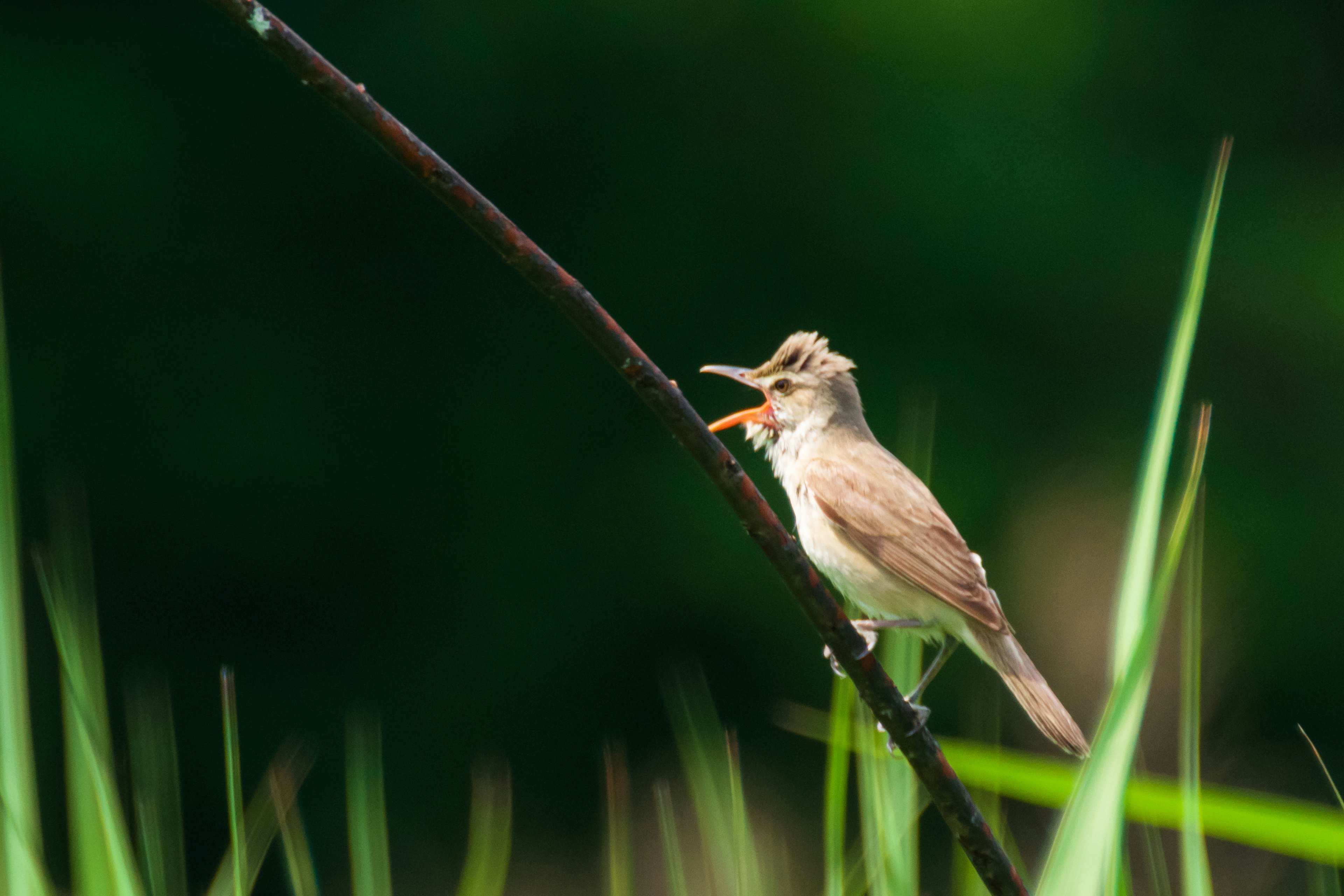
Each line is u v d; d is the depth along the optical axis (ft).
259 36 8.88
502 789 49.98
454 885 50.72
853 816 42.50
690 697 53.21
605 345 9.75
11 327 50.93
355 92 9.14
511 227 9.57
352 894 50.44
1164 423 10.93
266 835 13.17
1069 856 10.02
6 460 11.32
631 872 12.65
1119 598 10.93
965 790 10.71
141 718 12.61
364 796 12.74
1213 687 56.70
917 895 12.46
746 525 10.16
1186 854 10.80
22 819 11.10
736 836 12.43
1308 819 11.25
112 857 11.27
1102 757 10.13
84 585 12.28
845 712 12.07
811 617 10.37
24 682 11.25
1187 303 10.99
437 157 9.27
